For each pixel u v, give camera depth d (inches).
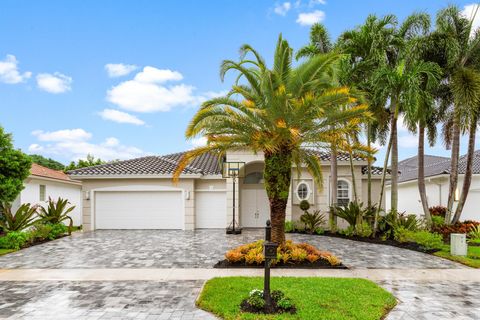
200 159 940.0
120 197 792.9
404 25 665.0
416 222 621.9
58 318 243.1
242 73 432.1
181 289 312.7
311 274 366.3
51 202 706.8
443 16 659.4
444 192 928.9
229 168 753.6
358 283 319.6
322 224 764.6
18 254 491.5
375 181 805.9
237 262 409.4
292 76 438.9
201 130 415.8
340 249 529.0
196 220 809.5
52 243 593.6
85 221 782.5
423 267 406.6
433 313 253.8
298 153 452.1
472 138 671.8
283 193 421.7
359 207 670.5
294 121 410.0
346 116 417.7
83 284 331.3
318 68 423.2
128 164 837.8
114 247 545.6
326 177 789.2
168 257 461.1
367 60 653.9
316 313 242.4
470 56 660.1
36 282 339.6
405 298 289.1
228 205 783.1
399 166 1362.0
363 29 673.6
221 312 246.1
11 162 601.0
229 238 640.4
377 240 605.9
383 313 249.4
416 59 646.5
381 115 663.8
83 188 789.9
